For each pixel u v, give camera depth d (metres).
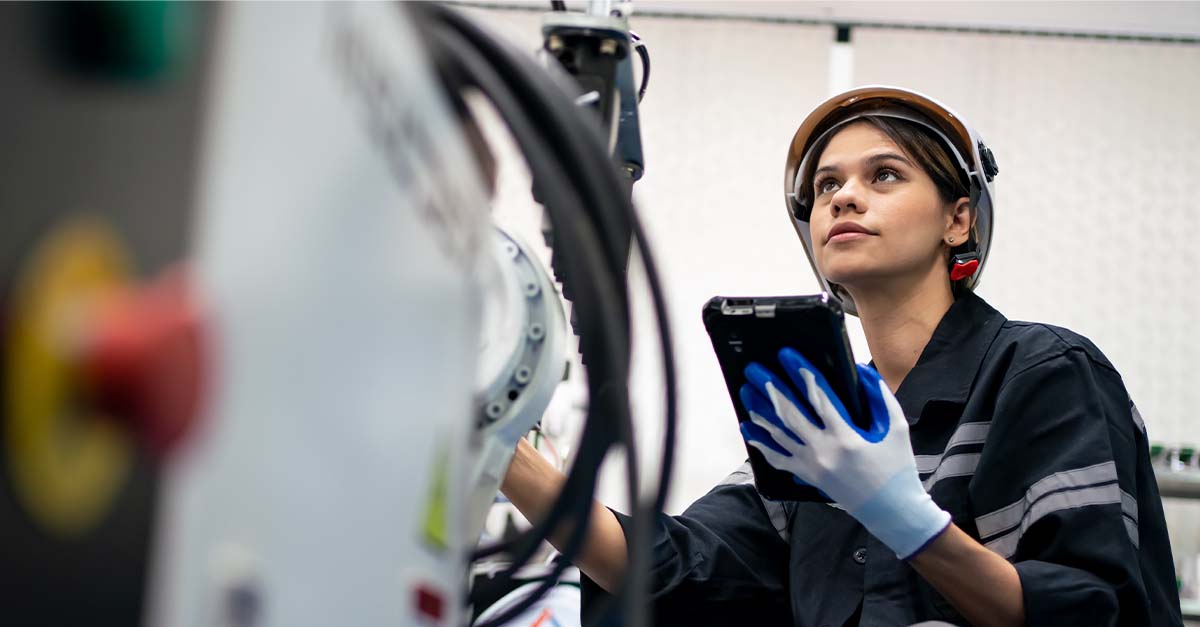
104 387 0.27
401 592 0.43
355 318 0.37
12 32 0.24
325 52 0.35
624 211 0.59
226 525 0.30
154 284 0.28
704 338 3.77
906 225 1.46
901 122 1.51
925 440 1.41
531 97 0.57
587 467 0.66
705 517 1.56
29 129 0.25
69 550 0.26
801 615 1.40
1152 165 3.93
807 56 4.07
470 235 0.51
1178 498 3.38
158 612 0.28
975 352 1.43
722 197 3.95
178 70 0.28
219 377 0.29
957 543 1.17
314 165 0.34
